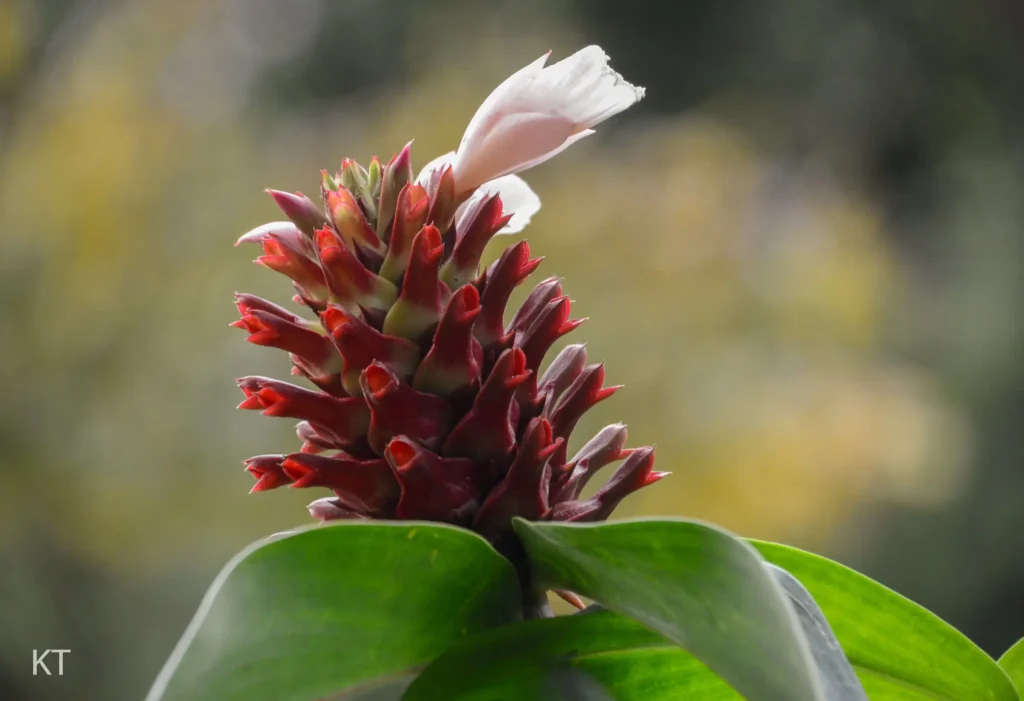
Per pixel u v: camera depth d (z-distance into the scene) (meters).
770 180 4.07
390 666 0.76
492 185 0.83
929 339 4.12
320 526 0.73
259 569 0.73
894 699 0.82
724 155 3.41
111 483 3.11
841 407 3.12
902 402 3.39
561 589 0.78
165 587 3.12
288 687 0.74
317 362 0.79
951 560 3.70
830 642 0.74
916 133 4.78
